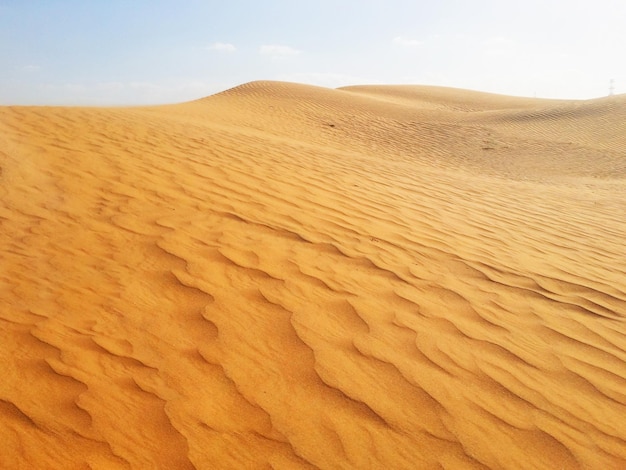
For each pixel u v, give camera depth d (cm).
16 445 228
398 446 245
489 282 448
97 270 409
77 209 540
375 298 393
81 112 1124
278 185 699
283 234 514
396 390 285
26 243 454
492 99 4672
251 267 429
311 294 389
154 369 290
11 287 374
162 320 341
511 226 661
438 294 412
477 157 1848
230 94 3142
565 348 345
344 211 618
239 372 292
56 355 295
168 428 246
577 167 1694
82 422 245
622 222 756
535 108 2789
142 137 912
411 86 5581
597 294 442
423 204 718
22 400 257
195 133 1052
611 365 327
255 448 238
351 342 329
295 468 228
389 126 2372
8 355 292
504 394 289
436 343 336
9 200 550
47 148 747
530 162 1781
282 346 320
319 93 3169
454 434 255
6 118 922
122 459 226
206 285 392
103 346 308
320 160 973
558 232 659
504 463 240
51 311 344
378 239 530
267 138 1229
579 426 268
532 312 396
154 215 536
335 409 267
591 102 2742
